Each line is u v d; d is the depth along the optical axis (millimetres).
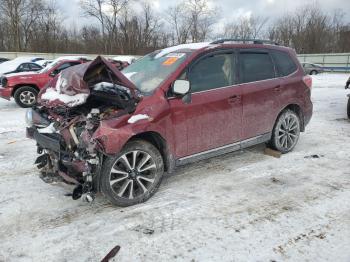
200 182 4660
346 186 4508
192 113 4312
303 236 3398
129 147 3859
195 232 3480
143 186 4059
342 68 37719
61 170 3906
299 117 5922
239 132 4945
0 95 10984
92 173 3711
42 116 4195
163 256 3119
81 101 3725
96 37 49000
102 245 3285
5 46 47750
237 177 4824
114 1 47656
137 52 49062
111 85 3971
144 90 4184
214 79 4613
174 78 4215
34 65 16672
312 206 3979
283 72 5559
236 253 3152
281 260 3055
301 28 56719
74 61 11602
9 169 5184
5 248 3246
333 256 3100
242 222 3658
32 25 47531
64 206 4023
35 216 3807
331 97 12703
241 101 4848
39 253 3174
